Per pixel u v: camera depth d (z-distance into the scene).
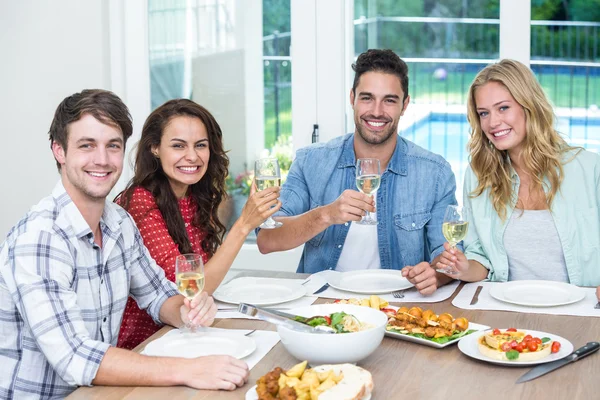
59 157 1.80
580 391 1.41
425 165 2.69
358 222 2.28
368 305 1.85
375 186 2.20
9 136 3.89
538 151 2.38
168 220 2.30
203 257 2.41
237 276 2.37
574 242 2.38
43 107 3.84
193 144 2.29
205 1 3.77
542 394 1.40
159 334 1.84
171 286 2.01
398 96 2.58
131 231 1.98
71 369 1.56
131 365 1.53
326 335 1.49
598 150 3.46
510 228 2.43
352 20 3.59
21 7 3.79
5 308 1.73
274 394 1.35
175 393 1.47
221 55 3.78
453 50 3.51
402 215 2.66
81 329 1.64
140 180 2.29
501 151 2.45
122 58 3.84
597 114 3.44
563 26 3.41
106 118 1.75
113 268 1.90
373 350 1.55
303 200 2.75
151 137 2.29
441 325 1.72
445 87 3.54
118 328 1.93
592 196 2.40
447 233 2.03
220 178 2.46
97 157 1.75
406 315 1.77
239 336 1.74
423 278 2.07
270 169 2.12
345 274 2.31
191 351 1.66
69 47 3.78
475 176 2.50
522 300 1.98
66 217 1.76
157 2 3.82
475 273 2.29
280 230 2.44
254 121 3.78
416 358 1.60
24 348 1.74
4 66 3.84
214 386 1.48
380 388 1.44
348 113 3.67
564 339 1.65
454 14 3.48
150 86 3.88
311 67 3.62
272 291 2.13
